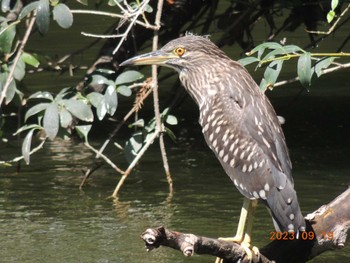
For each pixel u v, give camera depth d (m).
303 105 18.02
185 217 11.62
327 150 14.79
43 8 11.78
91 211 11.96
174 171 13.85
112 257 10.27
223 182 13.22
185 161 14.39
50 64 14.52
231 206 12.06
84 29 23.25
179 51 9.82
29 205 12.24
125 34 11.66
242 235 9.05
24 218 11.70
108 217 11.70
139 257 10.27
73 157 14.58
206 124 9.46
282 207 8.65
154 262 10.10
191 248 7.49
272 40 15.78
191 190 12.82
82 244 10.70
